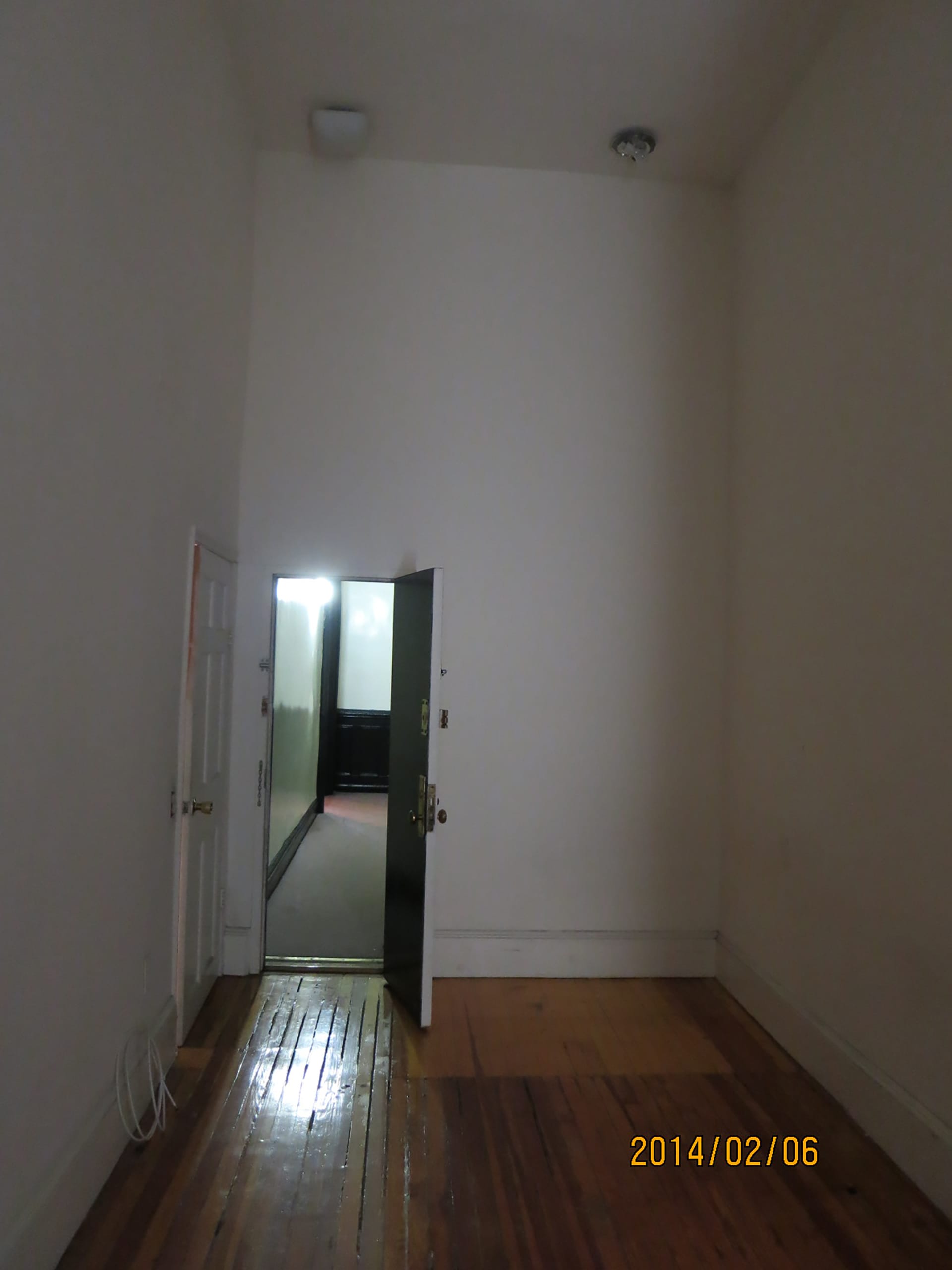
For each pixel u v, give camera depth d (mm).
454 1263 1982
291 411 3826
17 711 1638
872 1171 2410
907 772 2504
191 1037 3068
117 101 2078
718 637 3979
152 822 2566
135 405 2293
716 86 3396
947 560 2346
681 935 3914
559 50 3221
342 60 3303
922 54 2523
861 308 2836
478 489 3889
